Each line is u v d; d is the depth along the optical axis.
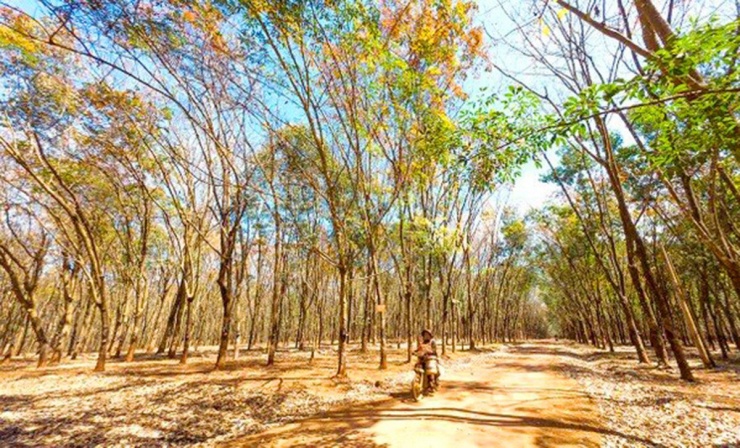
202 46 8.97
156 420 9.19
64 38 11.15
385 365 17.58
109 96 13.25
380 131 15.60
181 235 27.11
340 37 11.51
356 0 10.53
